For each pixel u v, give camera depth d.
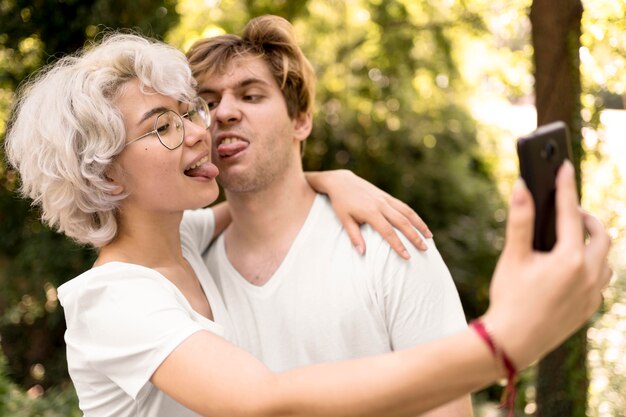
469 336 0.80
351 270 1.68
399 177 7.78
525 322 0.77
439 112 7.87
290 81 1.82
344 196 1.76
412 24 5.99
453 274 7.45
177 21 5.20
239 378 1.01
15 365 5.60
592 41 2.84
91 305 1.37
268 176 1.75
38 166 1.48
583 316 0.80
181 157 1.50
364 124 7.64
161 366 1.18
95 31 4.95
